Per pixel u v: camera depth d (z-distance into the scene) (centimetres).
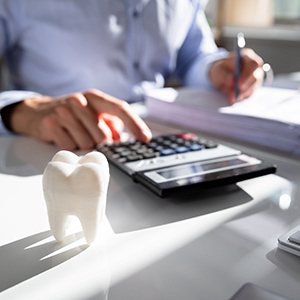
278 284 21
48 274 22
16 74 82
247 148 48
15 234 26
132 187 35
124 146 42
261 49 153
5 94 65
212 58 88
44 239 26
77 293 20
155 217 29
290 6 156
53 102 54
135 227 27
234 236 26
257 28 155
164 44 90
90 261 23
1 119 54
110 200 32
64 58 79
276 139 47
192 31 96
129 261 23
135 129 44
